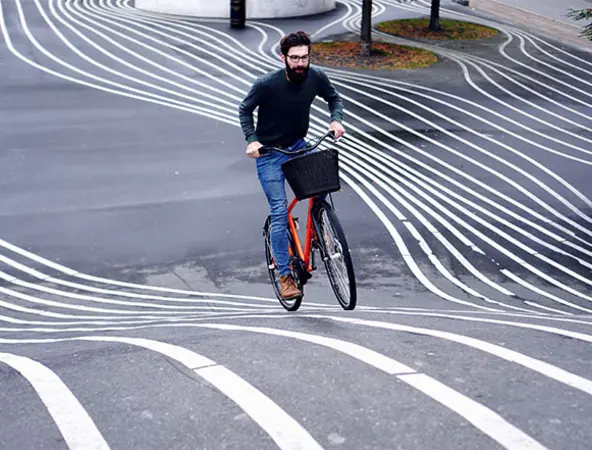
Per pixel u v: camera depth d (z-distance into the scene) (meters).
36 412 3.48
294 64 5.63
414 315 7.32
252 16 32.22
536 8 37.44
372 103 22.36
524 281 12.80
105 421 3.30
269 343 4.68
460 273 13.02
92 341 6.05
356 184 16.80
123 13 31.78
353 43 28.61
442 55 28.12
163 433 3.12
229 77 23.97
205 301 11.20
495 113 22.23
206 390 3.63
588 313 11.01
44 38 27.08
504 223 15.26
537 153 19.30
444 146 19.39
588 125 21.72
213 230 14.29
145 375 4.02
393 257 13.52
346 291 6.05
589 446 2.77
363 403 3.29
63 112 20.19
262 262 13.18
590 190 17.17
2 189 15.62
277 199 6.17
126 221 14.50
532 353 4.35
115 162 17.27
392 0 37.44
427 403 3.25
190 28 29.83
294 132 6.03
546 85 25.33
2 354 5.10
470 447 2.78
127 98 21.55
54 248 13.40
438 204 16.00
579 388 3.48
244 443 2.95
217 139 18.94
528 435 2.87
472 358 4.07
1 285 12.00
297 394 3.48
